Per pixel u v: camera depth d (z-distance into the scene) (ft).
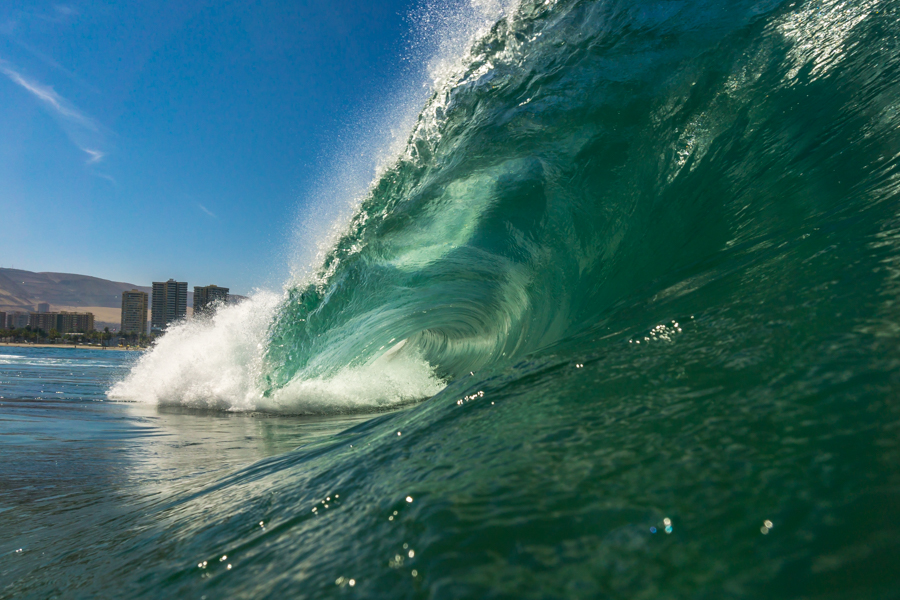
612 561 2.64
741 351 4.90
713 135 12.58
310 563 3.76
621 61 13.98
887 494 2.48
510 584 2.65
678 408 4.26
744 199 10.82
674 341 6.05
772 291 6.14
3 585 5.75
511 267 18.81
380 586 3.05
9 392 32.96
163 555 5.35
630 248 13.39
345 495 5.18
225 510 6.40
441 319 26.25
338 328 20.71
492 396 6.72
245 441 15.93
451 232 17.97
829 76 11.13
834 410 3.37
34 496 10.41
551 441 4.42
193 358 28.94
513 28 15.05
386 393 25.36
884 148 8.82
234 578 4.06
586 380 5.90
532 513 3.26
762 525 2.56
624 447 3.88
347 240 18.99
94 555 6.15
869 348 3.98
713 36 13.08
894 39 10.48
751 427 3.53
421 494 4.12
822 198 8.94
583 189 14.99
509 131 15.34
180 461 13.26
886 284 4.96
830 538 2.33
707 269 8.92
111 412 23.76
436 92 16.37
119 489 10.52
